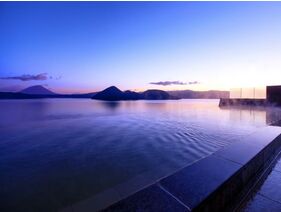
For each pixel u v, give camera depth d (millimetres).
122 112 35625
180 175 1852
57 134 14219
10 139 12531
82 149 9633
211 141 10758
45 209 4453
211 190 1569
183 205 1363
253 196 2049
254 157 2414
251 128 14477
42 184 5699
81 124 19734
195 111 32438
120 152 8898
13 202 4738
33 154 8883
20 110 46906
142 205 1383
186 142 10586
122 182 5723
